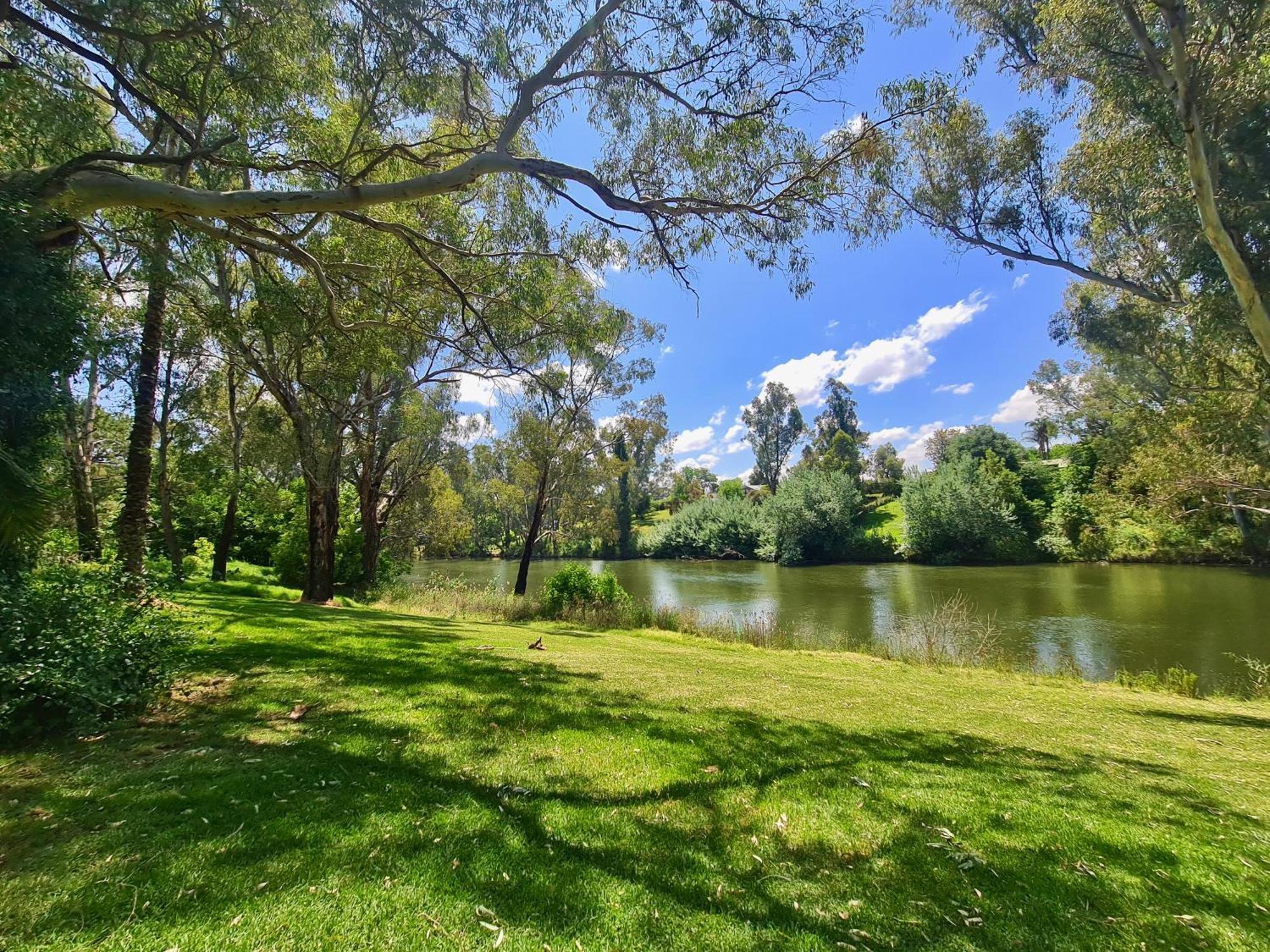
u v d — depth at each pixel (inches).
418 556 1304.1
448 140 300.0
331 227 380.8
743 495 2795.3
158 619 185.8
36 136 234.1
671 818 126.3
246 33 230.1
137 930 77.9
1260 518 1072.8
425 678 238.4
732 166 267.7
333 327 384.5
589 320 548.4
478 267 346.3
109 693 154.9
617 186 278.8
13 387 186.9
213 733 159.2
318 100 299.1
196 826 106.4
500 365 443.8
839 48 232.2
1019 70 383.6
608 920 87.7
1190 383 470.3
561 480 922.1
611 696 236.7
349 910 85.5
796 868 107.0
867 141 248.5
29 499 161.6
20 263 178.2
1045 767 177.8
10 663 141.7
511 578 1350.9
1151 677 404.8
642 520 2726.4
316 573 583.5
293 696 200.1
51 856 93.8
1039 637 621.3
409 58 225.9
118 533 359.6
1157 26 300.5
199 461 689.0
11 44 220.2
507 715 196.4
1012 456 1961.1
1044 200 409.1
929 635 492.1
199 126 262.2
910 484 1635.1
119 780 124.3
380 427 725.3
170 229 281.9
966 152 394.3
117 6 206.4
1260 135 282.8
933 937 87.6
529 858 104.3
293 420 550.0
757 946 83.6
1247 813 145.8
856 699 273.7
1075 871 109.3
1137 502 743.7
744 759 167.3
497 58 221.6
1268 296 295.6
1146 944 87.5
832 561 1718.8
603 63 247.3
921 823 129.1
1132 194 371.2
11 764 129.6
